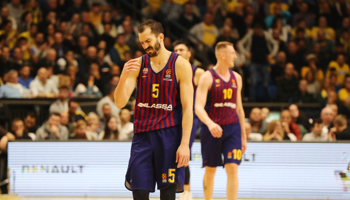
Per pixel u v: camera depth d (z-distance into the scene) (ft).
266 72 52.65
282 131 35.14
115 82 43.14
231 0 63.57
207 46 53.67
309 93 50.06
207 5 59.26
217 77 24.85
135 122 18.06
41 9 58.85
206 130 25.18
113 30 57.16
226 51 25.00
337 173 31.19
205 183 26.05
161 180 17.66
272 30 57.88
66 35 52.01
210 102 24.91
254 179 30.91
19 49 47.16
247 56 53.57
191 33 57.31
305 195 30.94
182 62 17.67
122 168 30.91
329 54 57.67
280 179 30.99
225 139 24.81
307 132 38.58
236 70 52.29
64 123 36.55
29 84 45.09
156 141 17.69
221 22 59.98
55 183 30.76
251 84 51.93
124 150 30.99
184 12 59.16
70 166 30.83
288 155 31.12
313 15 63.72
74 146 30.94
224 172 30.76
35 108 41.50
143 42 17.35
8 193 30.60
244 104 47.34
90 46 50.93
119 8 62.85
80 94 44.80
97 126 36.60
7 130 38.96
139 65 17.78
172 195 17.84
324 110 38.19
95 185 30.78
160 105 17.78
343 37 61.31
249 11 59.52
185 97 17.56
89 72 47.83
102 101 40.81
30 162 30.86
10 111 40.60
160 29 17.58
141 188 17.47
